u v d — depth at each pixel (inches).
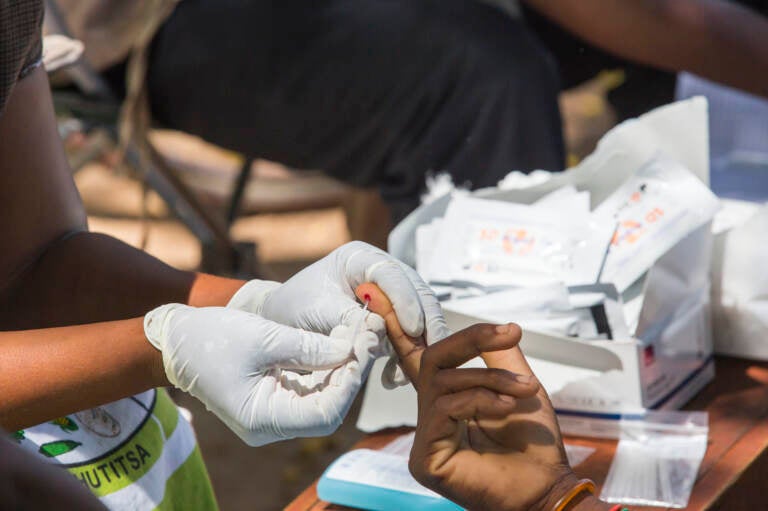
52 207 81.0
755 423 85.7
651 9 104.7
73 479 65.5
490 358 74.4
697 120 90.1
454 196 90.2
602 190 90.8
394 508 80.4
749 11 107.6
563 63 121.6
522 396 71.7
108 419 79.0
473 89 105.9
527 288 85.4
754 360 91.1
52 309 80.0
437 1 107.9
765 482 84.2
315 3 109.7
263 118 110.7
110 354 73.9
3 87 75.0
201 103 111.9
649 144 90.4
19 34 74.5
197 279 79.5
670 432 84.4
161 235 176.6
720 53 105.8
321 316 74.4
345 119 109.3
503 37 106.3
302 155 111.7
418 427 73.2
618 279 85.9
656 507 80.0
